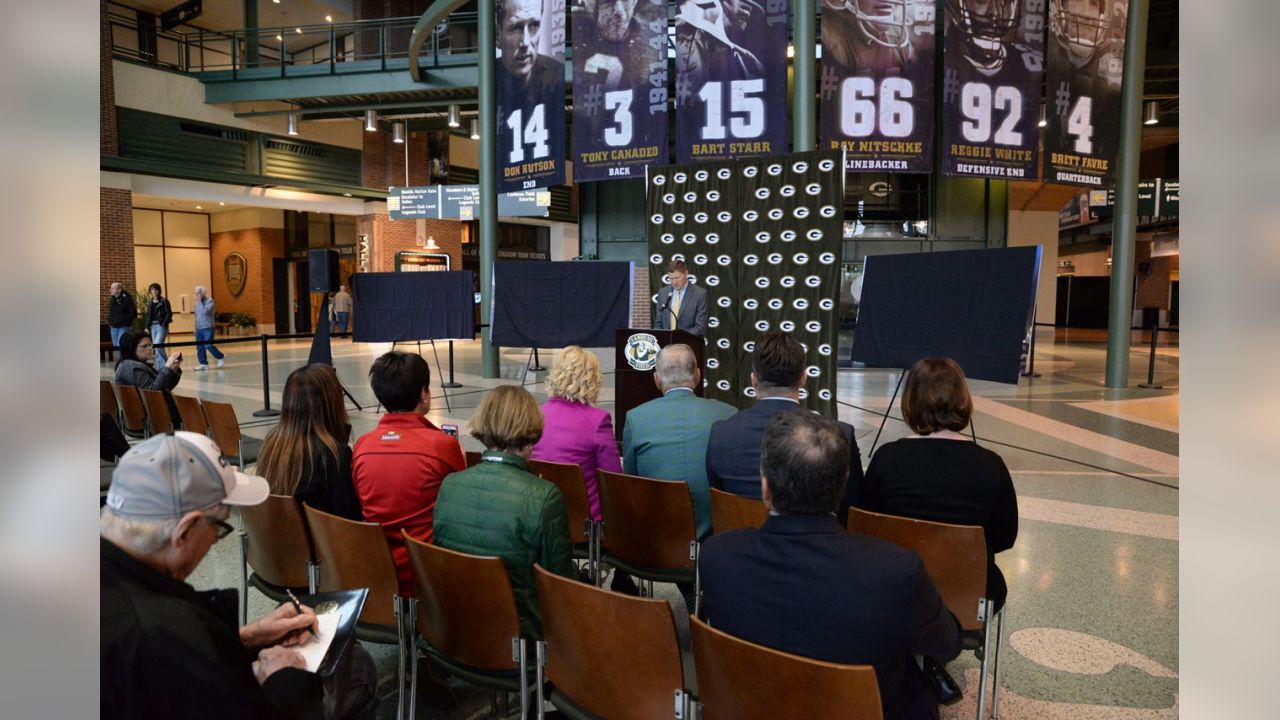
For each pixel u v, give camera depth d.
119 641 1.12
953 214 13.69
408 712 2.36
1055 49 9.07
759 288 5.23
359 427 6.93
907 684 1.62
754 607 1.52
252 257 19.38
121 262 14.02
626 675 1.76
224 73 15.05
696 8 8.62
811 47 8.30
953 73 8.89
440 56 13.91
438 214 15.47
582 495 3.00
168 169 14.51
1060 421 7.31
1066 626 2.97
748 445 2.60
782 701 1.43
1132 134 9.18
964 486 2.33
